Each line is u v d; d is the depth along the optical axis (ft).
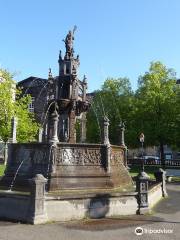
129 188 55.01
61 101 56.75
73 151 51.01
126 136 141.28
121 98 152.46
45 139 59.57
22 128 112.98
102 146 53.26
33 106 125.70
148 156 204.13
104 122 55.47
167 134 131.23
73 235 32.65
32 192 38.14
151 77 135.54
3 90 115.75
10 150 54.13
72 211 40.09
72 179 49.32
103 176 51.83
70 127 58.03
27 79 152.56
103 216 41.78
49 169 48.96
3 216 40.01
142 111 134.72
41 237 31.63
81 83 59.88
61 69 58.49
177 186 83.66
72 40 59.72
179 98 132.77
